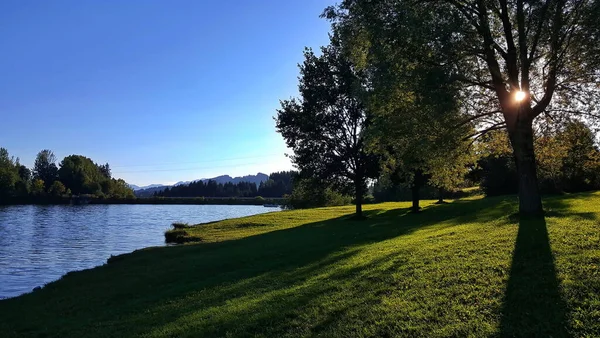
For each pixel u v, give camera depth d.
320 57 33.16
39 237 38.91
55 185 130.62
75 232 43.75
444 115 15.21
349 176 33.16
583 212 15.33
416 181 32.19
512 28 16.42
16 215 73.38
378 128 17.20
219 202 137.12
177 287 13.20
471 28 14.39
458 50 14.16
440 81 13.48
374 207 47.16
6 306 13.93
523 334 6.21
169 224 55.31
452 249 11.07
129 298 12.88
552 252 9.42
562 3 13.52
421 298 8.00
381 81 14.57
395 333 6.81
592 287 7.23
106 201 132.50
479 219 18.64
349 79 31.17
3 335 10.35
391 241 15.16
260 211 97.50
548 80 15.07
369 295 8.58
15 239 37.38
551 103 17.33
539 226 12.55
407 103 16.48
